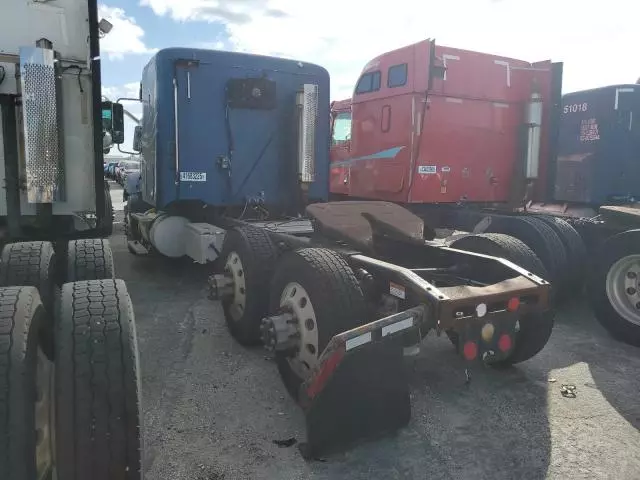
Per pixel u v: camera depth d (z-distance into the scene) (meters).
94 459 1.97
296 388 3.53
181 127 6.34
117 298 2.31
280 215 6.89
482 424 3.33
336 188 8.88
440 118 7.01
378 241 4.33
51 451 2.19
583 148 7.24
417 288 3.09
